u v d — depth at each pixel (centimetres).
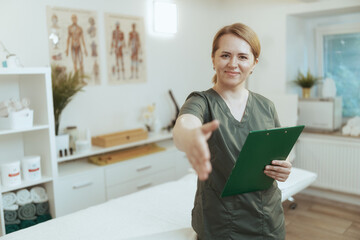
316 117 353
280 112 348
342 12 350
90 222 173
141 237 155
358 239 263
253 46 113
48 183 247
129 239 154
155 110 357
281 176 115
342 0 321
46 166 245
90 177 266
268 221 122
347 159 329
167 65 365
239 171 105
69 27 279
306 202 342
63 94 253
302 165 361
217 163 115
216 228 120
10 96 254
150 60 347
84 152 272
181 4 371
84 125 297
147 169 310
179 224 168
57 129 264
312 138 352
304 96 372
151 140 317
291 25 370
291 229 282
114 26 311
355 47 365
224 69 114
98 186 273
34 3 257
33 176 233
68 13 277
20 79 256
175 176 338
